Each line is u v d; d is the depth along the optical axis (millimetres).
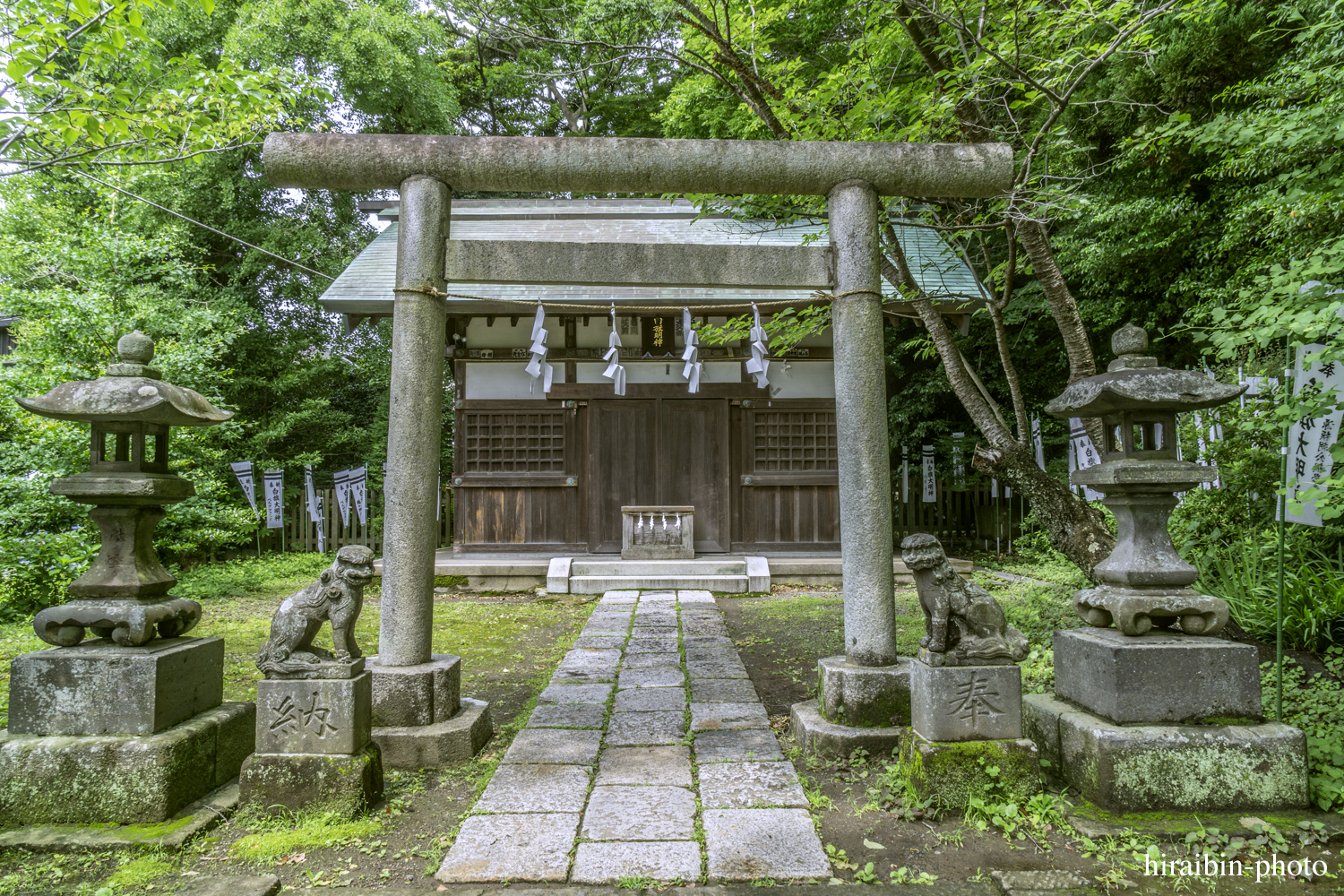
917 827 2863
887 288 8500
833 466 9977
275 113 5691
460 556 9727
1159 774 2842
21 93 4531
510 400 9938
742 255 4004
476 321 10094
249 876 2545
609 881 2461
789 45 8492
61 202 9844
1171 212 7699
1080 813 2877
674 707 4363
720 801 3045
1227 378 5641
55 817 2840
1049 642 4949
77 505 7117
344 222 14891
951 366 5488
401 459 3846
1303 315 2857
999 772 2941
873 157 3988
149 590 3213
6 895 2451
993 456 5320
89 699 2977
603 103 14117
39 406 3064
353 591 3141
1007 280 5035
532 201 12836
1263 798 2844
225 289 13531
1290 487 3336
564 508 9875
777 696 4711
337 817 2938
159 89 5461
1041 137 4898
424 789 3291
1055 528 5137
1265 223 6039
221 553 12492
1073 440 7918
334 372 15203
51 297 7656
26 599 6902
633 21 5598
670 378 10023
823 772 3410
